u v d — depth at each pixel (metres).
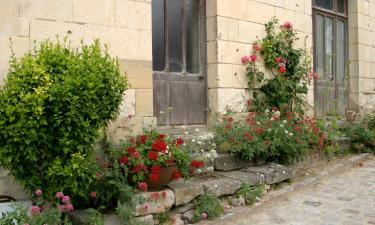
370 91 8.55
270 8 6.06
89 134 3.28
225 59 5.45
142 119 4.44
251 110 5.72
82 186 3.37
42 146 3.17
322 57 7.73
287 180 4.98
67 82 3.09
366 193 4.75
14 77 3.14
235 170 4.77
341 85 8.16
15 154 3.10
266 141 4.91
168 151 3.67
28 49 3.67
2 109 3.03
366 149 6.95
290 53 6.16
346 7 8.30
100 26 4.13
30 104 3.02
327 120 7.47
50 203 3.36
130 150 3.57
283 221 3.86
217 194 4.03
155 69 5.08
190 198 3.76
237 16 5.59
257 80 5.75
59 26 3.85
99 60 3.42
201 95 5.50
